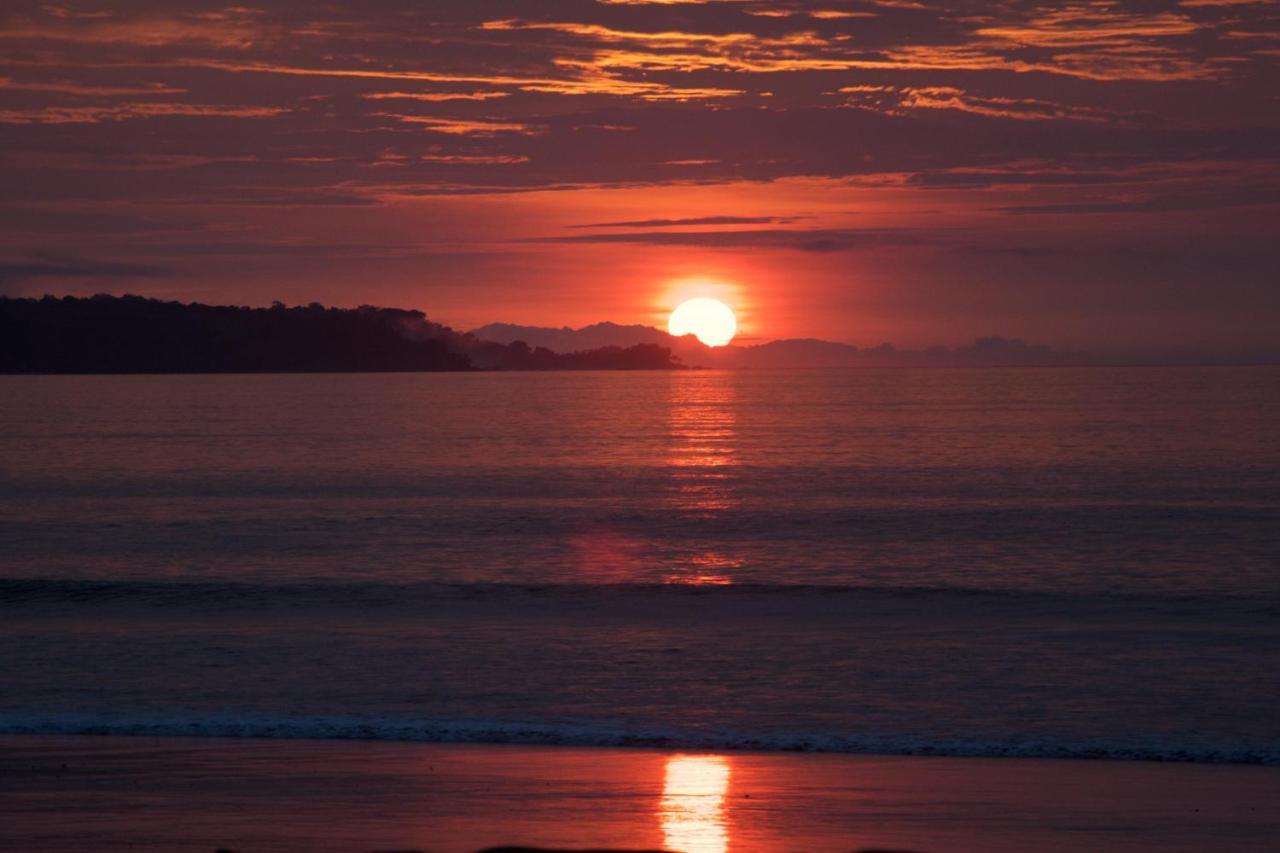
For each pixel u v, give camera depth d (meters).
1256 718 70.56
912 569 142.88
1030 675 83.50
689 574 140.50
